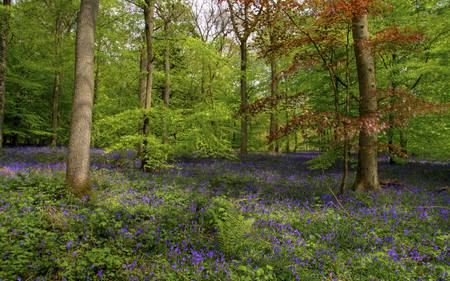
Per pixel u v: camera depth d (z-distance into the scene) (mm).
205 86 15195
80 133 7883
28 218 5879
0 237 5031
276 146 28719
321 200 8641
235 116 10320
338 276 4676
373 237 6008
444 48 13367
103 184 9461
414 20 14125
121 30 16688
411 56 14820
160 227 6145
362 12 7691
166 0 12477
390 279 4629
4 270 4195
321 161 12398
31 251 4797
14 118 22766
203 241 5703
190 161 17203
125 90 14922
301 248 5473
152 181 10312
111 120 10758
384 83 14508
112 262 4621
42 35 19109
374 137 9430
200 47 12133
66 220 5969
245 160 18453
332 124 7934
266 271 4637
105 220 6082
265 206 8031
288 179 12180
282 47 9039
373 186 9461
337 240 5957
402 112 7957
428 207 7875
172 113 11336
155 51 12562
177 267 4668
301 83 14859
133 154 16484
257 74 26703
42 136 25641
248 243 5461
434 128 13883
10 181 8711
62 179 9109
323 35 8602
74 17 20234
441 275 4676
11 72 19609
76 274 4277
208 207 7312
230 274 4387
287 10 7961
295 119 8281
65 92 24438
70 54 19125
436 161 19500
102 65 18359
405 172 14258
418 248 5590
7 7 13758
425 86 14648
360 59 9406
